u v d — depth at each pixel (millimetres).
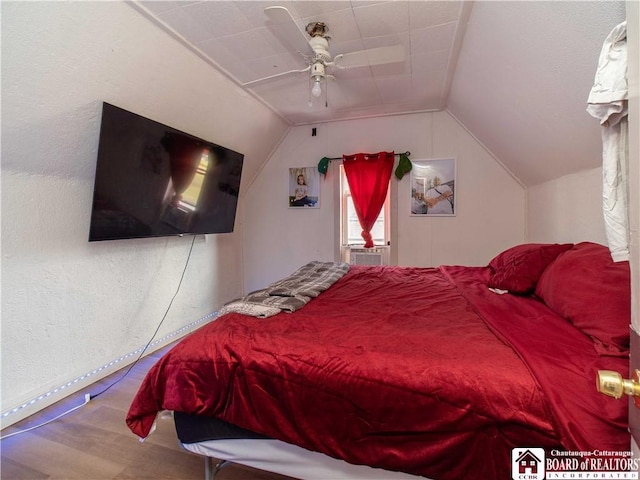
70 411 1926
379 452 1012
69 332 2127
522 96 2031
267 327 1375
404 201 3732
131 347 2602
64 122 1845
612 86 777
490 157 3455
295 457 1178
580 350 1054
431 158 3617
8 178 1790
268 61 2418
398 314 1534
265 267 4293
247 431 1206
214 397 1191
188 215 2816
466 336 1232
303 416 1091
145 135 2248
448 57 2385
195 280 3385
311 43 2020
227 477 1418
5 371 1799
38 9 1430
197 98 2613
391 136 3732
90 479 1409
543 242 2869
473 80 2457
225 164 3203
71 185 2104
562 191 2445
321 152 3990
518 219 3402
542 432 875
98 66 1817
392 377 1020
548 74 1653
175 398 1217
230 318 1493
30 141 1759
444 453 950
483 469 923
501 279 1979
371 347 1159
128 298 2570
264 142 3875
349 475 1128
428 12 1877
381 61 2111
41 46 1525
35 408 1915
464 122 3406
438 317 1482
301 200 4090
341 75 2682
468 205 3547
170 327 3035
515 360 1032
